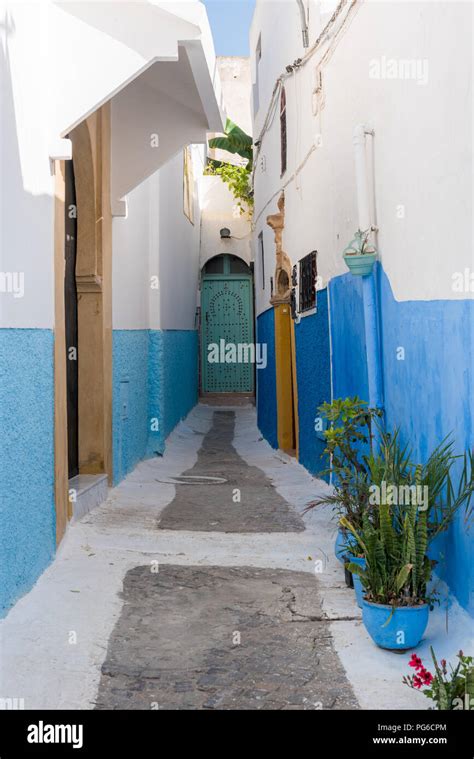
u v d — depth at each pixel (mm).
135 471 10180
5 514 4238
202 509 7672
